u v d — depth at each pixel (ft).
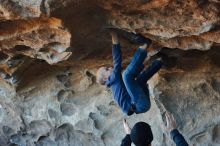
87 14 16.30
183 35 16.55
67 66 22.53
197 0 14.98
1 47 19.06
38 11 15.35
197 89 21.40
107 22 16.70
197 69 20.54
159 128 22.57
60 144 25.50
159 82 21.39
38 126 25.49
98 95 23.56
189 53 19.44
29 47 18.98
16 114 25.40
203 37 16.75
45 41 17.63
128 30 16.79
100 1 15.60
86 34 17.24
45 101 24.36
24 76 23.03
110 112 23.66
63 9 15.44
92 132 24.04
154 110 22.53
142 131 13.05
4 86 24.25
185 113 21.80
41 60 21.88
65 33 16.84
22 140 26.66
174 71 20.66
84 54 18.94
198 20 15.78
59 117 24.40
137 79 15.81
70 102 24.03
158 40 17.24
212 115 21.45
